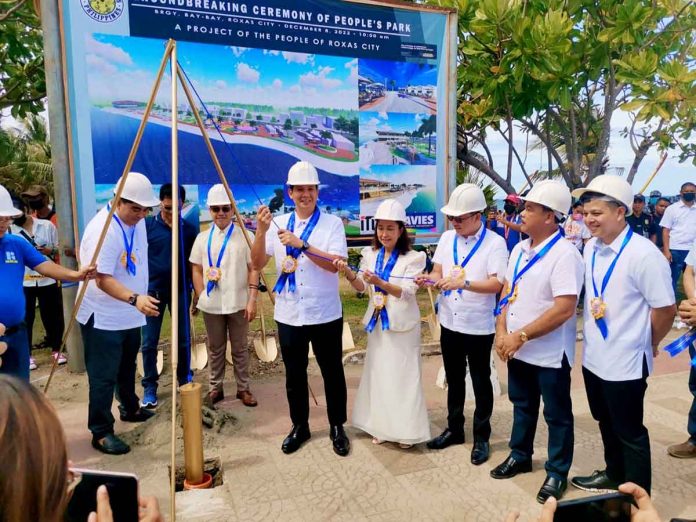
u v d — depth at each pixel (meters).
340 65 5.61
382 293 3.55
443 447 3.65
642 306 2.64
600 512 1.17
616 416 2.72
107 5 4.77
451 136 6.12
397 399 3.58
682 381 4.97
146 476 3.33
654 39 7.96
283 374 5.39
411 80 5.91
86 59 4.77
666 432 3.89
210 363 4.53
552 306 2.86
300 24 5.41
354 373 5.44
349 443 3.65
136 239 3.77
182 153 5.14
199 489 3.15
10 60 8.61
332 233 3.53
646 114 7.39
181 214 4.69
